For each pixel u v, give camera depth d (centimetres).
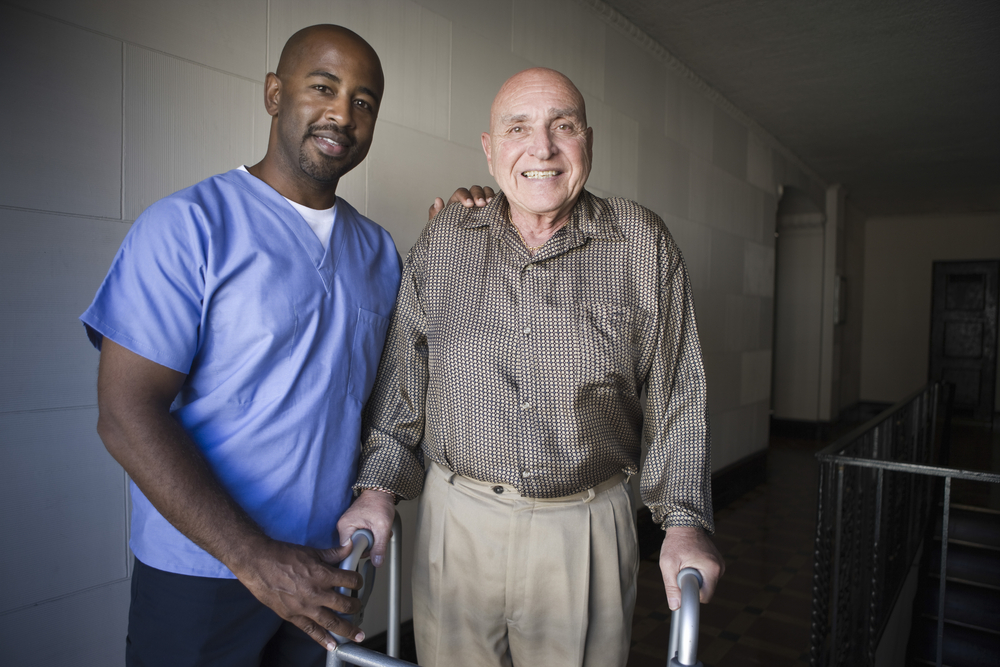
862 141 558
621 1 319
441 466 120
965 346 868
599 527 113
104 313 88
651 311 110
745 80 422
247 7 160
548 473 109
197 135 150
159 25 142
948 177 684
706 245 438
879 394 927
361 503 109
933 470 202
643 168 360
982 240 859
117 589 140
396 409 122
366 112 108
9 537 124
